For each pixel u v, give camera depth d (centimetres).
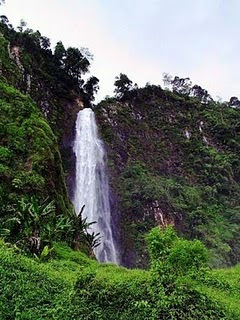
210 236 4803
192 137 6331
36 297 854
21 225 1500
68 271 1281
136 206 4606
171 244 859
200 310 771
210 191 5594
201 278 916
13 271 928
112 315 762
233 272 1755
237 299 1160
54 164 2430
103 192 4591
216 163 6022
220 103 7694
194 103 7012
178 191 5297
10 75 3981
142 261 4122
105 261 3916
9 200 1923
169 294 778
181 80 7962
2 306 805
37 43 5066
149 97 6512
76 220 2016
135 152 5488
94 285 811
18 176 2089
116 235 4294
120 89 6253
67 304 809
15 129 2403
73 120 4934
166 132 6169
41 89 4622
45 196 2153
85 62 5353
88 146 4822
